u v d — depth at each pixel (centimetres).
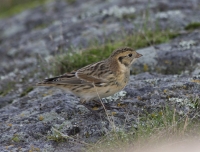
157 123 1509
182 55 2128
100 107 1714
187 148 1359
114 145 1430
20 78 2319
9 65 2642
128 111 1652
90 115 1647
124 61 1700
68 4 3516
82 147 1483
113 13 2884
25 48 2834
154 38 2342
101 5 3158
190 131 1459
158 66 2102
